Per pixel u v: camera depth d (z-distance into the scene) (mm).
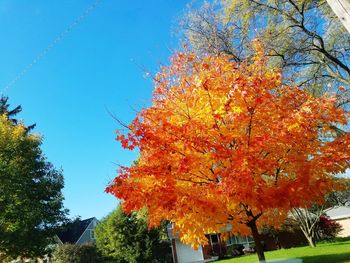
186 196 6559
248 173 6059
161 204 6574
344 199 32188
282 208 7121
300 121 6375
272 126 6656
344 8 4602
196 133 6828
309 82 14523
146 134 6844
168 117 7293
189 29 14609
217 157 6547
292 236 30719
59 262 34562
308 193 6445
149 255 30547
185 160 6664
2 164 30750
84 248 34812
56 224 34562
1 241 30219
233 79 6879
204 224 6949
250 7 14312
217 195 6461
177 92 7363
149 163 7070
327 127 6863
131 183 6910
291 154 6652
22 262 38500
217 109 6773
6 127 33594
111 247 31609
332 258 14055
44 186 33625
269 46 13703
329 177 7164
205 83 6785
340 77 13977
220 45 13898
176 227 7430
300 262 10438
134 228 31156
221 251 35188
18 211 30531
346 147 6473
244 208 7359
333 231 31078
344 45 14500
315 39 14195
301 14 13734
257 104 6609
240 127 6922
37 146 34812
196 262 35188
